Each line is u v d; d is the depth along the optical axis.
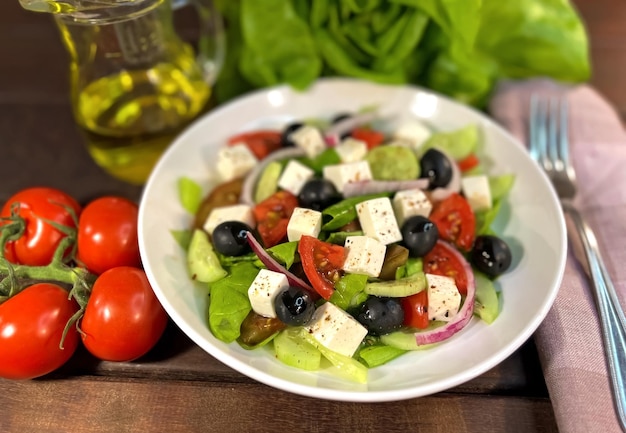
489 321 0.25
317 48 0.36
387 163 0.32
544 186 0.29
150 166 0.35
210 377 0.26
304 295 0.24
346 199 0.30
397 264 0.27
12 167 0.36
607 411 0.23
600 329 0.26
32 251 0.29
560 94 0.39
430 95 0.35
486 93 0.39
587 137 0.36
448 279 0.27
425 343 0.25
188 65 0.36
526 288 0.26
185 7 0.45
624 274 0.29
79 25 0.30
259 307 0.25
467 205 0.29
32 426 0.24
